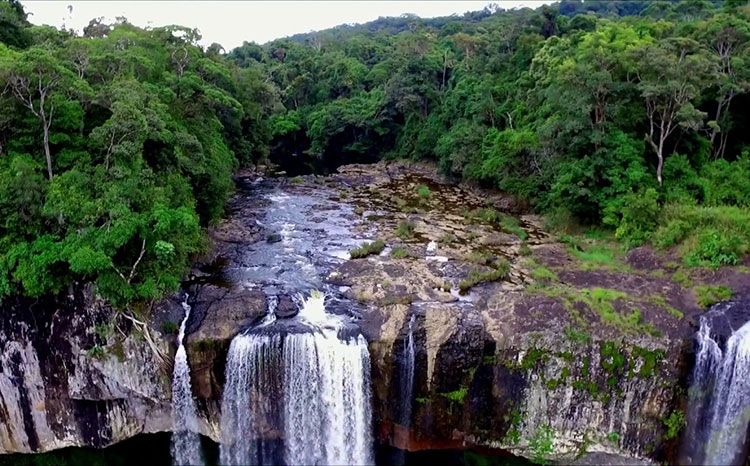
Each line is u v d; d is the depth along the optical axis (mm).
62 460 26766
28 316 24547
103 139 26375
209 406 26391
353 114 87375
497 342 25641
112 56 34562
